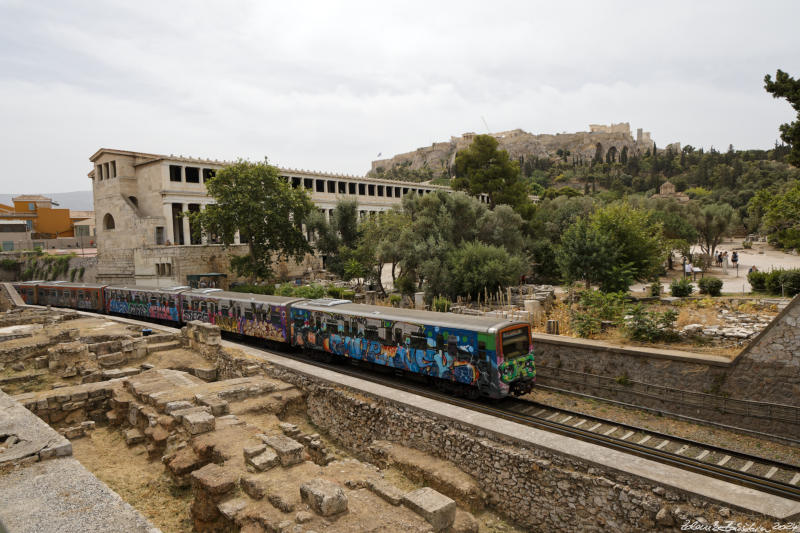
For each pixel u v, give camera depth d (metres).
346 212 49.62
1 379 17.27
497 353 14.82
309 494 7.95
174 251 46.03
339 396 14.15
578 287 33.19
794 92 21.84
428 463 11.22
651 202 72.38
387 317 18.19
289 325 22.84
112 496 7.52
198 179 59.38
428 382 17.56
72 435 13.66
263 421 13.52
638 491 8.38
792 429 13.55
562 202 70.50
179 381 16.00
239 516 8.16
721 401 14.97
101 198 57.75
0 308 40.25
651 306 25.70
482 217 42.62
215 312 27.56
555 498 9.29
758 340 14.62
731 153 174.25
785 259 56.25
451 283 34.09
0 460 8.54
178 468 10.38
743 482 10.08
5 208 82.62
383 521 7.66
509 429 10.56
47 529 6.55
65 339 21.42
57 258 61.22
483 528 9.69
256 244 45.47
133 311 34.56
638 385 16.88
